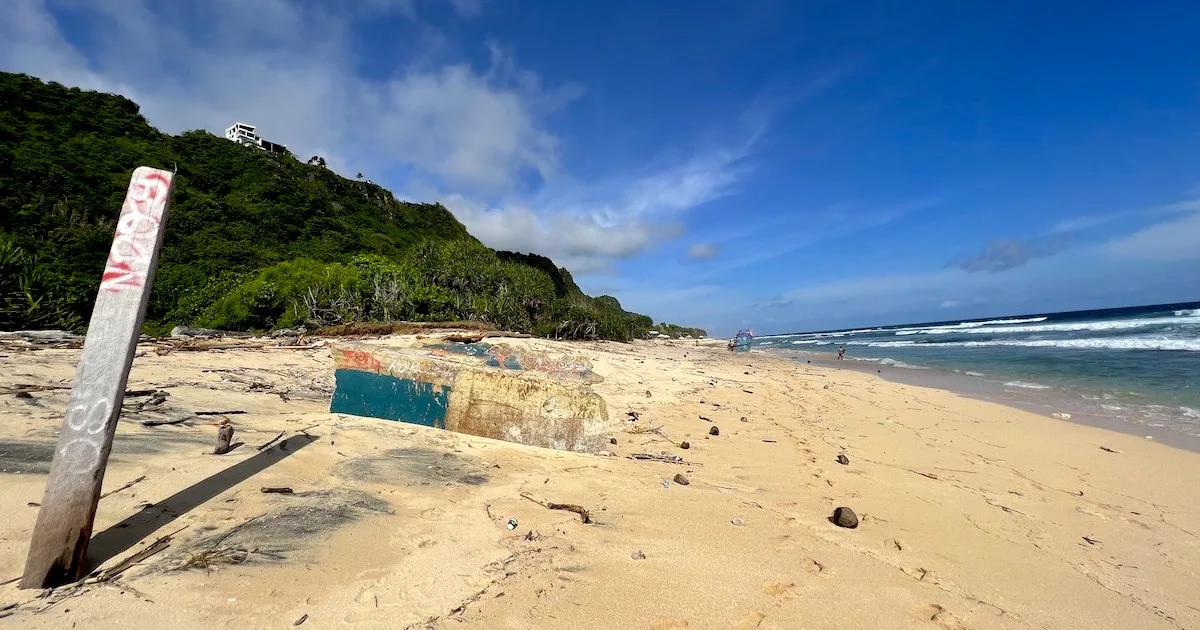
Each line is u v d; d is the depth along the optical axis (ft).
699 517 11.15
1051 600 8.89
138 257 7.28
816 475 15.42
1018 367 51.75
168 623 5.98
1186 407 29.68
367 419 15.75
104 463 6.86
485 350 25.39
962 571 9.70
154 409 13.89
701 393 32.45
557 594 7.56
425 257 99.04
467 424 16.33
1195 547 11.60
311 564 7.52
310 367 27.25
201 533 7.90
